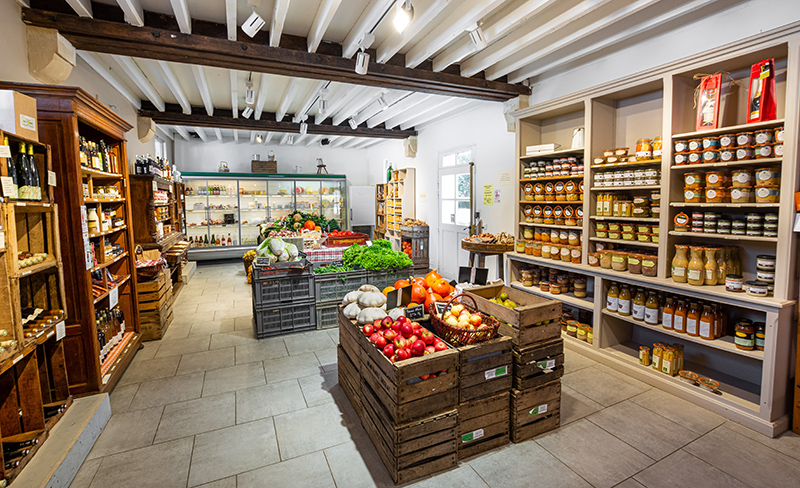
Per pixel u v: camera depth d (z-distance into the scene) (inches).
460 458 96.1
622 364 143.6
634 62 159.8
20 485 75.8
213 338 182.9
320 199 434.0
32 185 91.7
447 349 94.9
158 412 119.0
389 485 87.7
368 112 314.7
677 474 90.1
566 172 166.1
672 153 127.2
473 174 274.7
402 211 365.7
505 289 131.0
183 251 292.8
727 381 127.0
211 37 151.3
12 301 79.7
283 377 142.4
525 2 135.3
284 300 184.7
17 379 89.1
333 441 104.5
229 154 451.8
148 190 225.6
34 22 129.5
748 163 109.3
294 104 292.8
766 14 119.8
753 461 94.4
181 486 88.0
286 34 166.9
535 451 99.4
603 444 101.8
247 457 98.0
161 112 283.6
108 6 138.8
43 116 110.6
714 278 119.7
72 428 96.1
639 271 139.1
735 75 122.6
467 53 167.6
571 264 161.6
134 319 168.6
